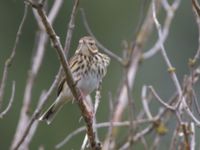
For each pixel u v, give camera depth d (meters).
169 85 21.36
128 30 24.64
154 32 18.92
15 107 24.14
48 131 23.66
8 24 24.81
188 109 10.64
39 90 23.75
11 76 24.39
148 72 21.78
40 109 11.09
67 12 23.69
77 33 22.88
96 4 25.08
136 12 24.89
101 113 22.66
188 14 23.23
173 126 14.23
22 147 11.84
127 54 13.10
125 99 12.60
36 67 12.43
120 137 16.58
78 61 12.80
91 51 12.84
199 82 16.70
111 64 23.17
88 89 12.88
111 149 12.02
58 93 12.58
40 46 12.63
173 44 22.97
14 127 24.08
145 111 12.66
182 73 22.11
